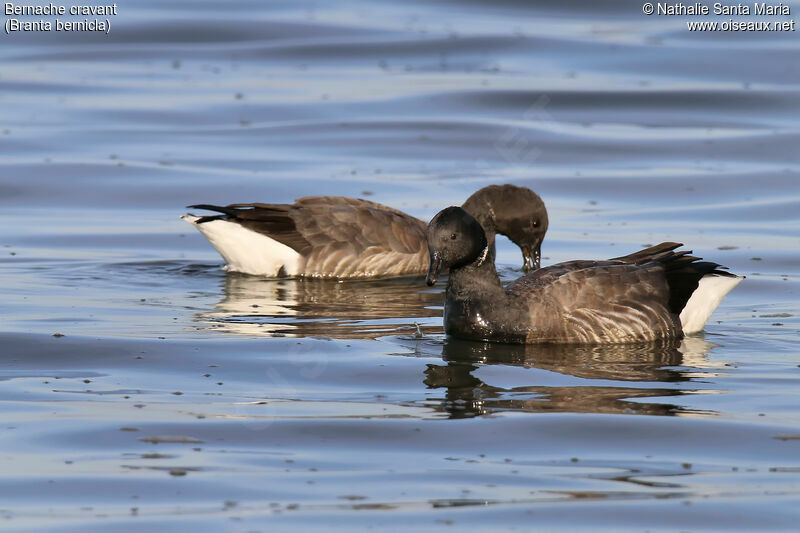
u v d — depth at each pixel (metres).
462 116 27.77
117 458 9.41
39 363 12.17
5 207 21.14
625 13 36.69
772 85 29.73
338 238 17.45
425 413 10.61
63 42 33.72
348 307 15.25
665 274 13.62
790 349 12.91
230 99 28.81
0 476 8.99
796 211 20.88
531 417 10.48
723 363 12.34
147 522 8.15
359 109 28.14
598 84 29.75
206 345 12.94
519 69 31.16
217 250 17.56
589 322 13.12
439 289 16.75
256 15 36.31
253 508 8.44
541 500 8.61
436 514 8.34
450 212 13.33
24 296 15.34
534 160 24.69
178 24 35.00
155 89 29.58
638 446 9.76
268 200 21.66
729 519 8.28
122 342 12.98
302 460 9.44
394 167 24.03
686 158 24.81
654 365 12.24
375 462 9.40
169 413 10.55
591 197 22.28
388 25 35.22
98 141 25.45
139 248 18.81
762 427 10.17
